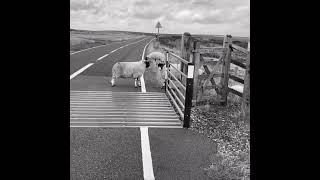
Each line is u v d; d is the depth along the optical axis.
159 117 8.57
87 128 7.45
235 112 9.35
